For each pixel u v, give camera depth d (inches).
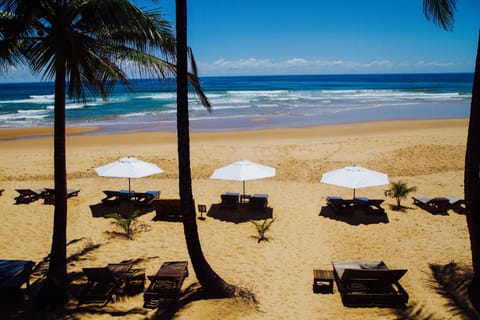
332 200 451.8
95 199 508.1
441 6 266.1
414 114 1427.2
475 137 248.1
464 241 366.3
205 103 279.9
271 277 308.5
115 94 2407.7
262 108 1700.3
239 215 452.1
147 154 770.8
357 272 264.5
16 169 661.3
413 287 283.4
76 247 364.8
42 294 262.4
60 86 252.8
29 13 216.7
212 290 276.8
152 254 351.9
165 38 259.6
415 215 443.8
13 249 358.3
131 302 270.8
